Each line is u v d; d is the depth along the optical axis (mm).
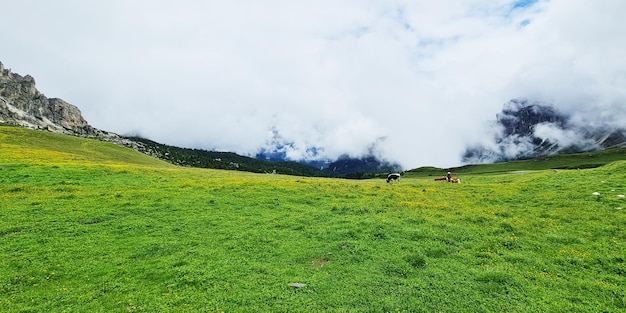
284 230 25844
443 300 15531
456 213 30000
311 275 18312
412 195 39000
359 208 32219
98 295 16391
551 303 15016
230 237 24391
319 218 29188
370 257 20469
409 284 17016
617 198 29547
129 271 18859
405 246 21938
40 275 18188
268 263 19953
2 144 77875
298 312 14867
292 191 40719
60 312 14867
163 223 27438
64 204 31828
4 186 37781
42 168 49281
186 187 41500
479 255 20562
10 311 14852
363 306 15211
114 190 38750
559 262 19219
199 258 20578
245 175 69125
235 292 16562
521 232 24094
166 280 17844
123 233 24984
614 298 15219
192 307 15297
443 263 19359
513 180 52438
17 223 26125
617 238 21641
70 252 21234
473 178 64750
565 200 31656
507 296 15719
